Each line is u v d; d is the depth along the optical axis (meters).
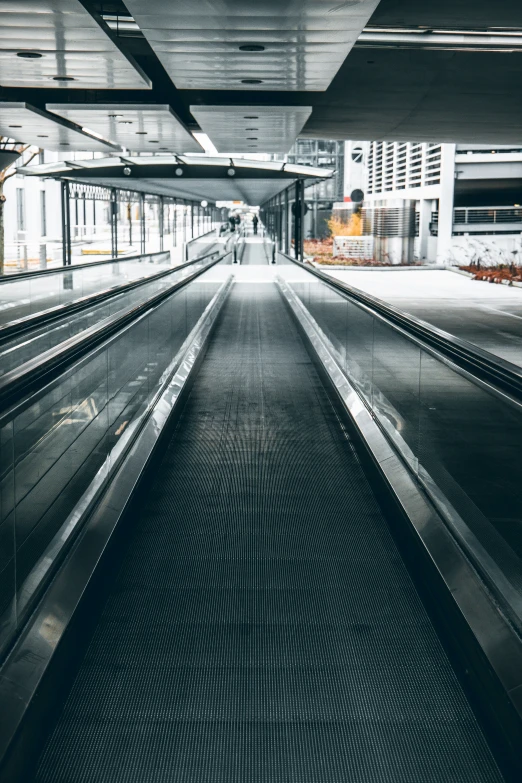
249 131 16.58
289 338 12.74
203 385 9.02
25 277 14.44
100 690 3.12
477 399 3.69
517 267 34.38
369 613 3.79
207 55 9.48
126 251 43.56
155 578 4.14
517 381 3.15
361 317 7.44
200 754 2.72
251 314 15.99
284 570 4.25
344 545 4.60
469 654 3.09
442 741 2.82
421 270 38.12
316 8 7.54
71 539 3.88
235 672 3.24
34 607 3.19
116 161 25.89
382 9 11.11
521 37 12.52
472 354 3.77
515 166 41.34
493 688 2.79
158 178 26.19
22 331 7.28
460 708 3.02
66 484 3.83
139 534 4.72
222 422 7.37
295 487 5.59
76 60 9.70
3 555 2.78
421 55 13.45
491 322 17.55
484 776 2.65
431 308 20.33
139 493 5.05
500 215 42.22
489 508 3.49
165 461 6.17
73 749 2.76
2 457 2.73
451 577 3.49
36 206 37.69
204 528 4.83
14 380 2.78
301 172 26.59
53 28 8.21
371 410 6.73
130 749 2.75
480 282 29.95
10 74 10.53
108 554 3.98
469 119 18.81
